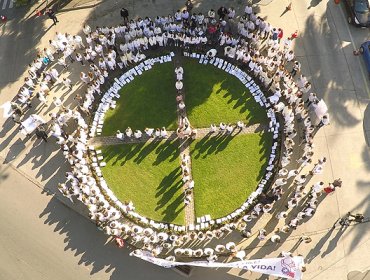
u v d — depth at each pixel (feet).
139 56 110.01
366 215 96.27
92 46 113.29
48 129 104.17
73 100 107.45
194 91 108.47
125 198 96.89
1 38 115.34
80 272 90.89
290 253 89.25
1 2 120.47
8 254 92.48
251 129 104.27
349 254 92.84
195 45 112.78
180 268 90.02
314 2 120.98
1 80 109.81
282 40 115.96
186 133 101.35
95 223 94.73
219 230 91.61
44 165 100.32
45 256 92.27
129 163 100.48
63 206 96.48
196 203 96.37
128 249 92.53
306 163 97.14
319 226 94.99
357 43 116.57
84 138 99.86
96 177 98.63
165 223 94.63
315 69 112.47
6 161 100.78
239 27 110.93
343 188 98.68
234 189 97.81
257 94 108.06
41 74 110.11
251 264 85.71
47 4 120.16
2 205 96.73
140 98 107.55
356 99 109.19
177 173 99.55
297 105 102.68
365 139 104.32
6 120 105.19
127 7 120.06
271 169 99.50
